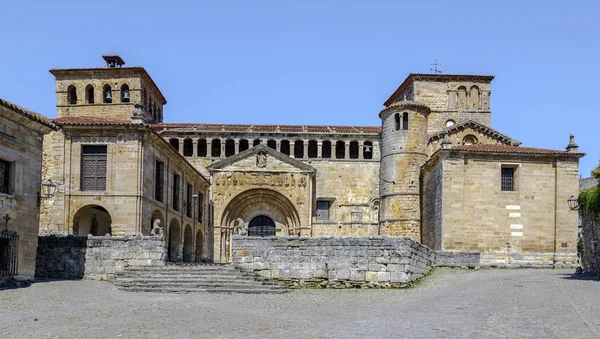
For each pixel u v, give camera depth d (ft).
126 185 123.85
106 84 229.66
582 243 125.70
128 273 96.02
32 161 96.27
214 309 67.97
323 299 82.53
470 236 158.92
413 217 197.98
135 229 122.62
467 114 233.14
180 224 163.22
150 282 90.74
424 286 100.63
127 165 124.36
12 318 58.13
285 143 233.14
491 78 234.58
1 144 87.10
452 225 159.12
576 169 161.79
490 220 159.84
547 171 162.40
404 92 251.19
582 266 125.59
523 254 158.30
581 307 67.10
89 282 96.12
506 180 163.12
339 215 224.94
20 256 91.97
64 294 79.97
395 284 98.17
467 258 140.05
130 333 50.62
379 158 228.63
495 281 106.32
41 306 67.77
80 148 124.98
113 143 124.98
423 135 204.23
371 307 73.00
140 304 70.85
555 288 90.53
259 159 214.07
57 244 101.55
